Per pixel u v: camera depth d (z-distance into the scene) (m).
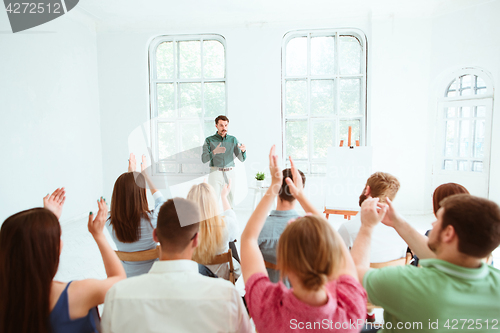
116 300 0.75
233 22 5.07
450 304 0.72
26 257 0.71
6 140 3.47
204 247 1.30
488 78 4.35
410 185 4.86
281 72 5.05
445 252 0.78
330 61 5.14
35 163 3.89
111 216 1.42
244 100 5.14
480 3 4.26
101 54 5.28
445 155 4.88
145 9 4.78
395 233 1.46
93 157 5.15
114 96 5.30
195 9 4.81
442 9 4.54
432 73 4.69
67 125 4.50
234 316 0.77
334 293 0.70
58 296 0.77
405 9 4.64
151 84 5.36
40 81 3.99
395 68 4.78
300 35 5.13
